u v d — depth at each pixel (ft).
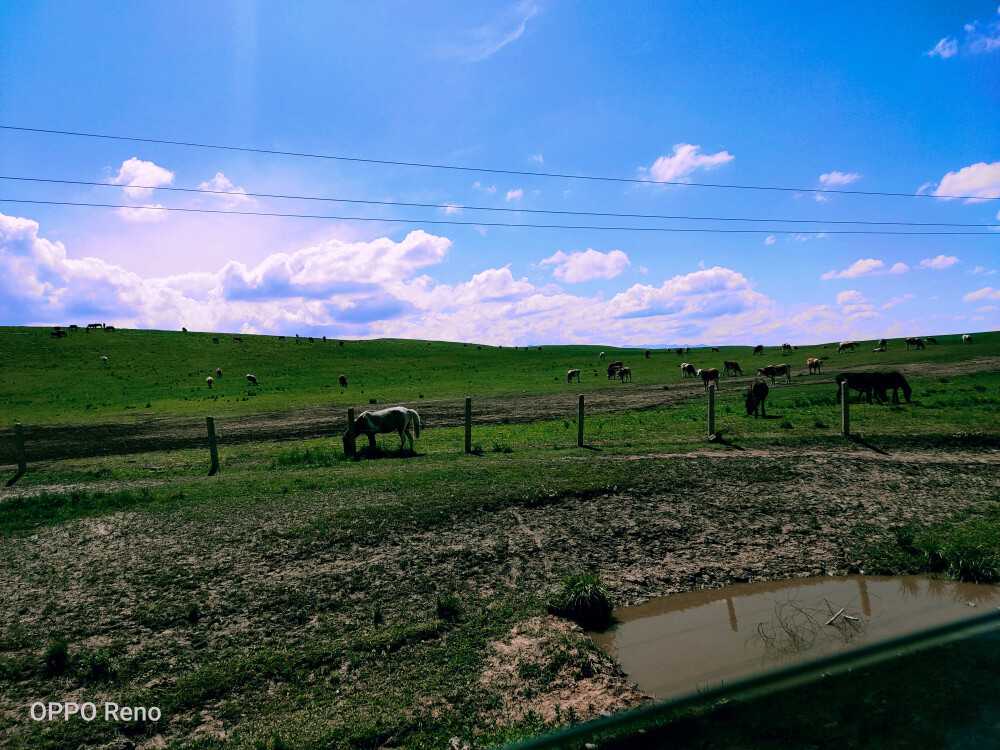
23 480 54.85
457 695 21.09
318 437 79.97
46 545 33.91
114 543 33.81
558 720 19.24
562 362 247.70
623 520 37.32
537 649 23.48
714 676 21.56
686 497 41.06
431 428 86.07
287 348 286.05
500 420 91.81
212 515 37.73
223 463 59.36
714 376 137.08
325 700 21.03
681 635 25.27
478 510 37.86
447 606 27.07
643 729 18.19
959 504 40.32
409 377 197.88
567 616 27.04
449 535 34.68
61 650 22.94
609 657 23.32
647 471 45.65
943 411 67.05
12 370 197.06
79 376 188.14
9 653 23.67
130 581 29.27
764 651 23.40
